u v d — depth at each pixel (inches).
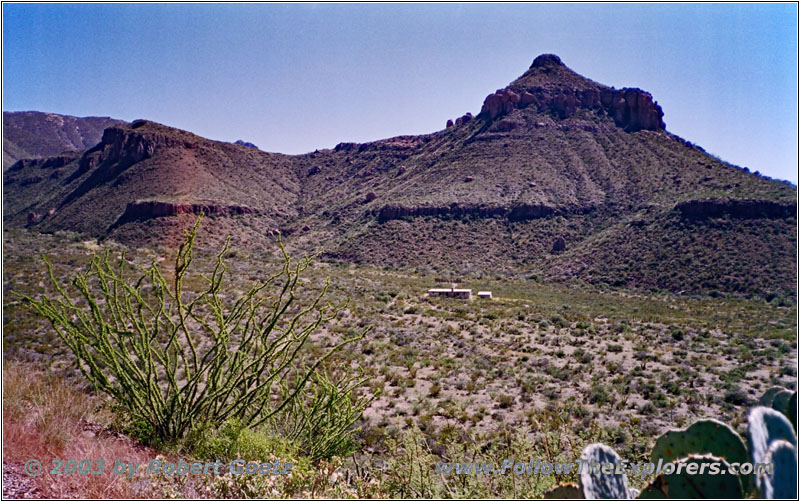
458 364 858.8
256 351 242.2
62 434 179.6
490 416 591.5
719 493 95.6
